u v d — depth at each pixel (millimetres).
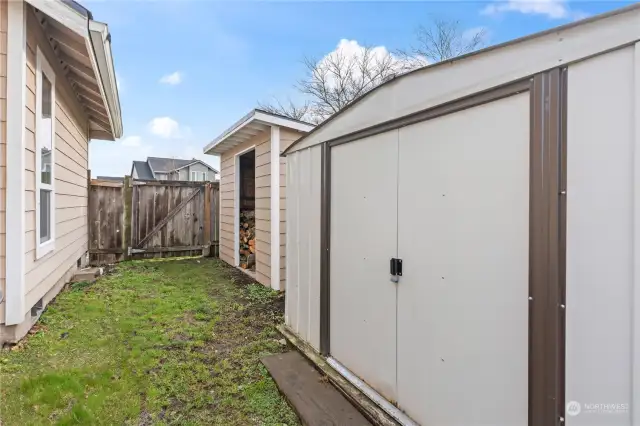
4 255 2982
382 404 2219
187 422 2188
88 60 4250
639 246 1103
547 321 1350
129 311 4160
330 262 2910
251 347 3279
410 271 2064
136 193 7680
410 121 2059
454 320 1766
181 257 8141
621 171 1156
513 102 1496
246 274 6383
